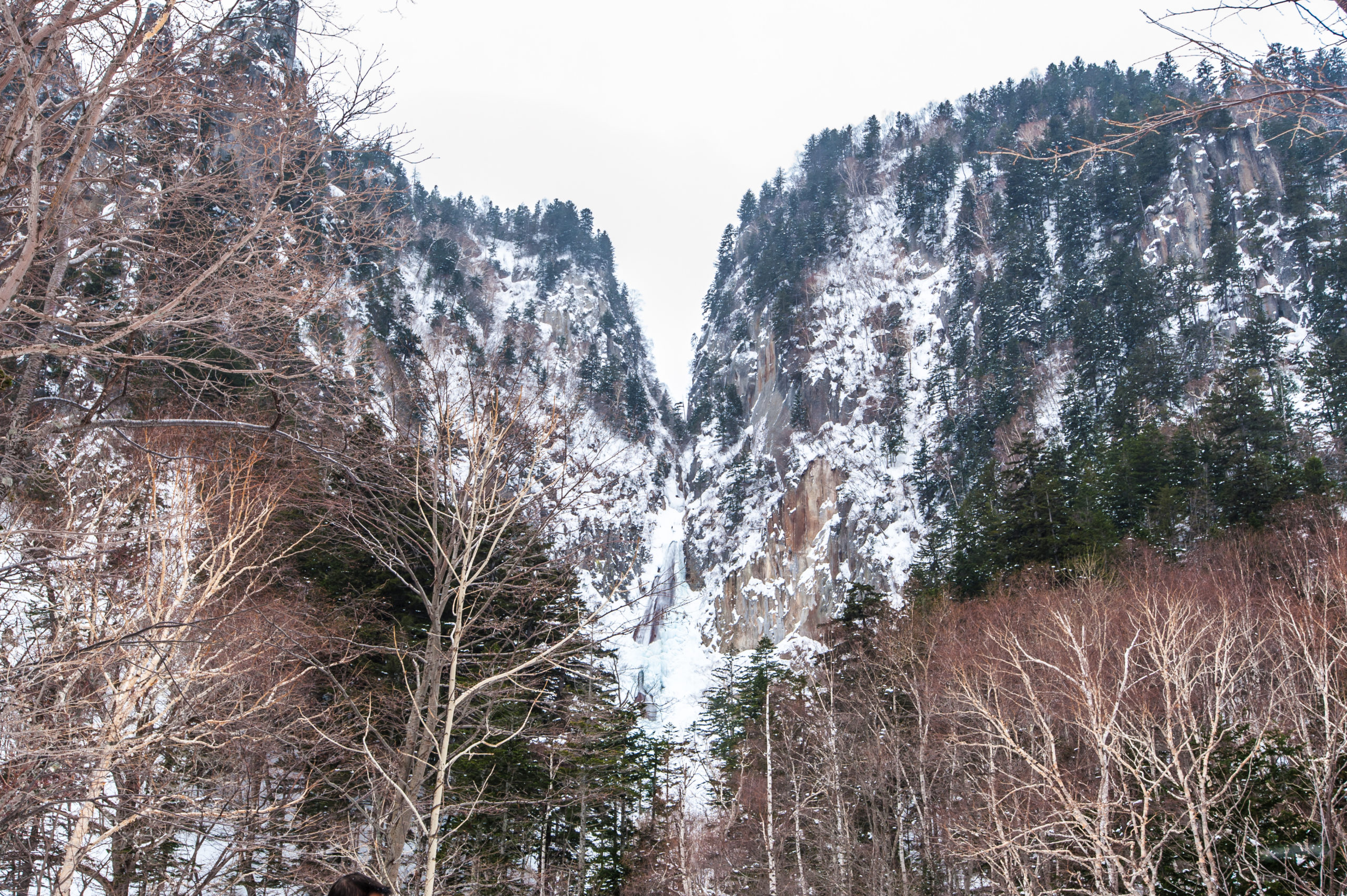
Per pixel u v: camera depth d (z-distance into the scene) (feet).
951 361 339.77
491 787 58.03
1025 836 42.37
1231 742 40.32
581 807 67.31
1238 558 91.35
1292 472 130.93
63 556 28.09
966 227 395.55
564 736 53.52
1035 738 51.13
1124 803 39.63
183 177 23.70
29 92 19.22
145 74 21.90
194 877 39.06
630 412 356.79
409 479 35.40
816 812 78.95
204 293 23.54
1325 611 45.03
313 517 44.68
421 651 44.57
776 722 93.97
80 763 29.45
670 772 83.71
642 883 75.05
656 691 196.65
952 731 61.93
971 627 88.02
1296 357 233.96
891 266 414.00
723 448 365.81
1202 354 257.55
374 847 33.88
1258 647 48.47
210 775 38.58
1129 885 35.27
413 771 36.65
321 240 25.48
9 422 24.63
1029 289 334.85
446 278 349.20
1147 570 92.53
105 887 35.19
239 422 27.20
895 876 68.08
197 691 36.42
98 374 27.27
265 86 23.48
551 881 66.33
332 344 27.94
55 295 22.90
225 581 41.39
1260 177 319.06
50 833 34.06
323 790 44.29
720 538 323.37
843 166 510.99
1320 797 34.12
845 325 377.71
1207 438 170.91
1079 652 43.73
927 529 286.87
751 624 285.84
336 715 44.50
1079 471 170.19
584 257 544.62
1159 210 339.57
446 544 40.29
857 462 314.55
